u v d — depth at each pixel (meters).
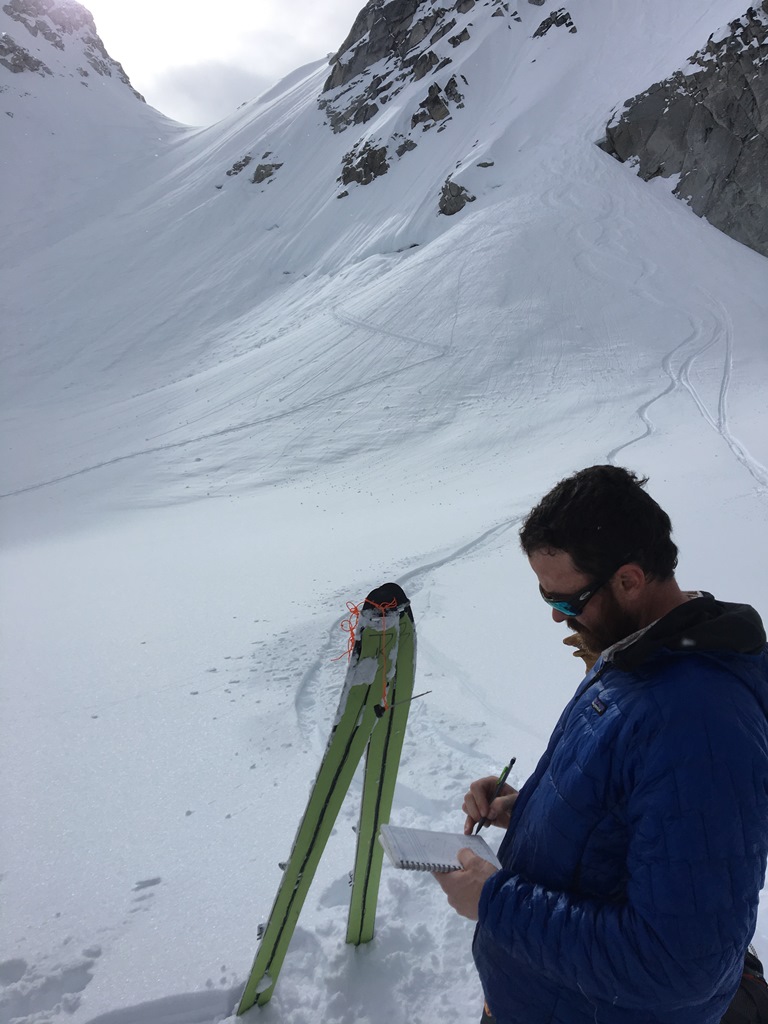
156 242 68.38
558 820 1.30
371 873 2.41
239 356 41.62
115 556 13.66
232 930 2.71
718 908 1.08
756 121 39.94
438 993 2.39
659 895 1.09
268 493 21.28
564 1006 1.35
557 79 57.12
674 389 24.14
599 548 1.29
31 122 98.12
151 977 2.50
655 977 1.10
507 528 10.63
